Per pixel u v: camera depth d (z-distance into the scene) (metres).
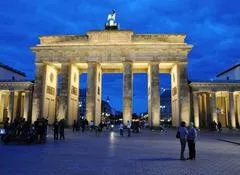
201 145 37.38
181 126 23.56
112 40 82.81
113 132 67.50
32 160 21.36
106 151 28.27
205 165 19.98
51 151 27.56
